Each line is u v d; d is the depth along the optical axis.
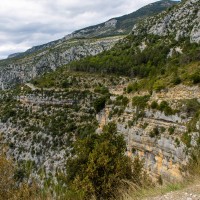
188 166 12.42
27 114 105.81
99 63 132.62
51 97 103.50
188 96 33.03
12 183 19.47
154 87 40.12
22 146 92.25
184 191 9.82
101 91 99.19
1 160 20.08
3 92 143.25
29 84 132.25
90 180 16.69
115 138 20.73
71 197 16.83
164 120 32.84
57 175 58.41
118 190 14.97
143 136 35.16
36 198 16.23
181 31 123.31
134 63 124.19
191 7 130.50
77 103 96.56
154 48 126.06
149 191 11.08
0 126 109.38
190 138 26.16
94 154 17.84
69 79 117.62
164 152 30.89
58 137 84.00
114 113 47.47
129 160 18.09
